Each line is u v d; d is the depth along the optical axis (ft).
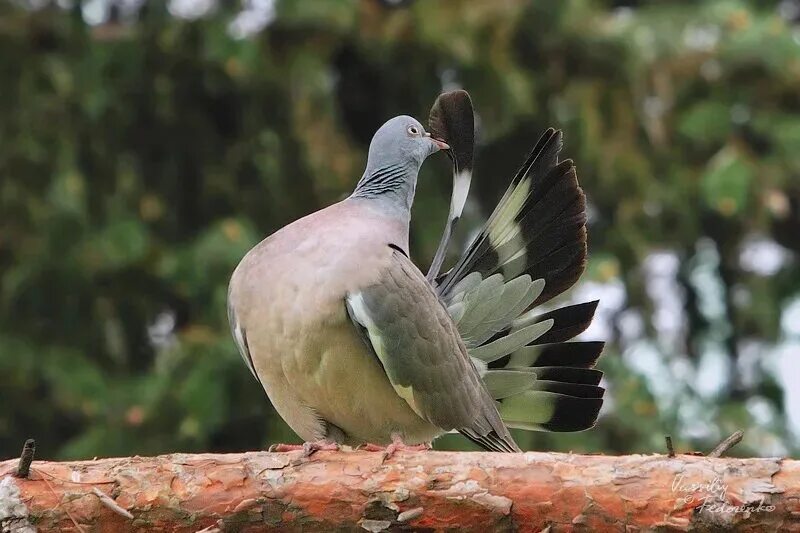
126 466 20.49
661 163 47.98
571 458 20.12
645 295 47.65
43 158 43.29
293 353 22.85
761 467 19.36
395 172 25.63
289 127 43.98
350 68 46.57
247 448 41.57
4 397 43.06
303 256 22.97
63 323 43.57
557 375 25.82
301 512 20.27
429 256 43.75
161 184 45.01
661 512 19.51
